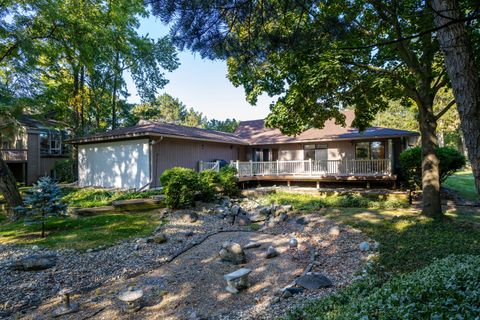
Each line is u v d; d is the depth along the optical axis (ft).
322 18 12.17
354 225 26.48
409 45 27.17
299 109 27.58
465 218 27.63
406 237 21.66
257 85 27.73
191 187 33.81
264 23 11.64
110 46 60.64
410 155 40.91
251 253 21.74
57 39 46.39
